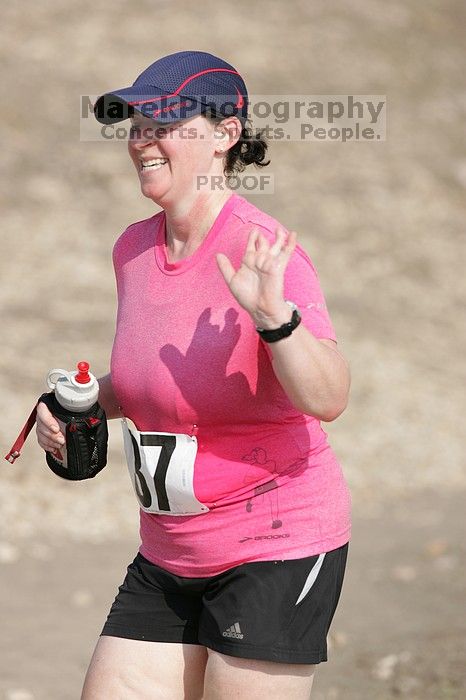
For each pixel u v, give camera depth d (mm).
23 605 21672
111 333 36719
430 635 20406
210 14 58312
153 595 10633
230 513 10102
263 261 9133
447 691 17594
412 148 54312
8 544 25109
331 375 9352
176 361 10023
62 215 43656
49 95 49750
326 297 43000
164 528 10398
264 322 9148
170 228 10477
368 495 30797
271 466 10102
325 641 10297
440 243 48375
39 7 56250
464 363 40094
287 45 57500
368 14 63438
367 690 17953
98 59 52594
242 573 10070
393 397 36594
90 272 40594
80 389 10516
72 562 24422
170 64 10023
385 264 46062
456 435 34812
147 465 10211
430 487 31625
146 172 10164
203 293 10086
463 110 57969
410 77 59094
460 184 52562
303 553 10062
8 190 44438
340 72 56844
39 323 36719
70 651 19531
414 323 42375
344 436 33906
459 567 24562
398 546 26484
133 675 10477
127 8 57406
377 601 22594
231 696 9969
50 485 28078
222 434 10086
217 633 10062
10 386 32406
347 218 48500
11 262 40469
